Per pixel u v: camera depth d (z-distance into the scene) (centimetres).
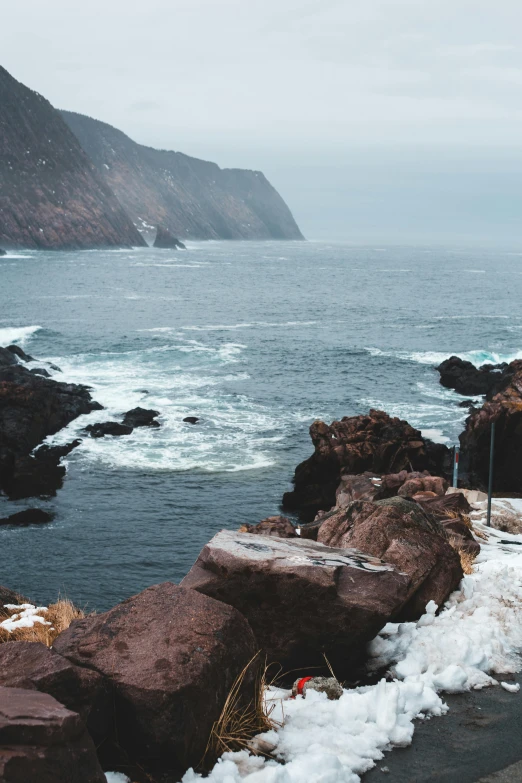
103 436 4125
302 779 414
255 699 484
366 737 467
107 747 433
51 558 2700
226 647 471
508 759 456
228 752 443
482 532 1126
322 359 6881
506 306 12300
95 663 449
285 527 1725
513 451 3647
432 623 644
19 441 3734
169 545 2855
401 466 3562
